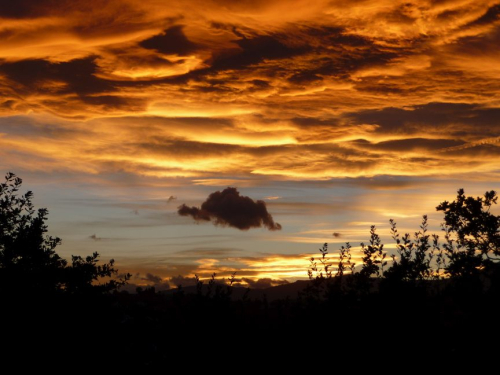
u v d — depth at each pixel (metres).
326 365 12.49
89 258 13.81
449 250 15.33
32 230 13.68
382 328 12.61
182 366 12.01
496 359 12.96
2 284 12.88
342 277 13.73
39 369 12.27
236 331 12.20
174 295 12.72
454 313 14.40
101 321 13.19
